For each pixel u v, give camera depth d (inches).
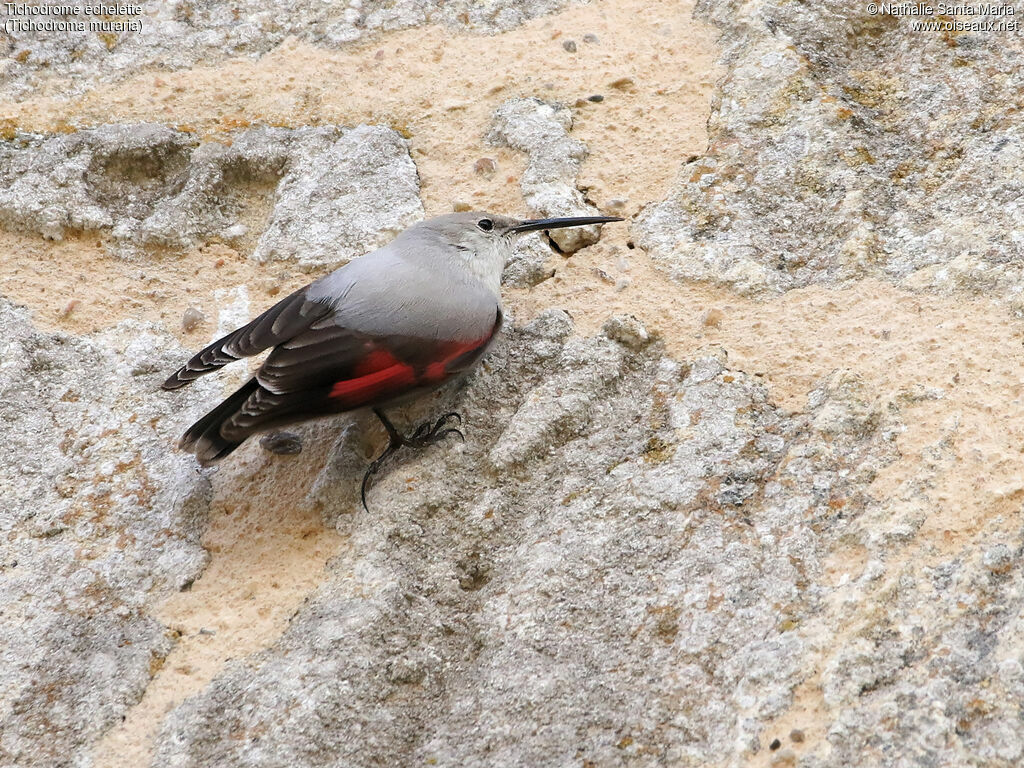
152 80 359.9
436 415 267.9
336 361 253.3
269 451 266.5
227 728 209.6
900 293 266.8
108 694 218.4
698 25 357.7
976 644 192.7
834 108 314.7
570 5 373.1
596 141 327.6
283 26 374.6
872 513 219.0
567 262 301.9
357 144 334.3
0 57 364.2
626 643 213.5
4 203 316.5
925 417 234.4
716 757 191.9
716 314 274.1
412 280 262.8
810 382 252.7
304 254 309.6
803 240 290.4
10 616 234.1
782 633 205.5
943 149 301.1
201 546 248.7
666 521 231.8
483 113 342.3
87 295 302.5
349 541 243.0
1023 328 248.7
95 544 248.4
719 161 311.6
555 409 259.4
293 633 225.1
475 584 235.3
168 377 281.9
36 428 271.9
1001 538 207.6
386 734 209.9
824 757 184.7
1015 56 320.2
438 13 374.6
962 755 178.7
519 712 206.5
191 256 315.9
